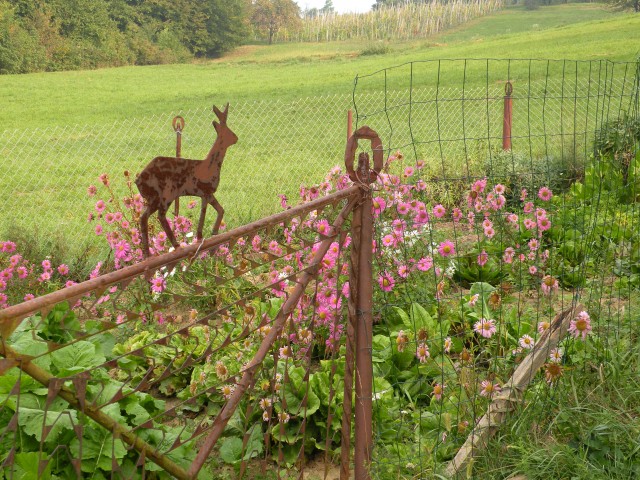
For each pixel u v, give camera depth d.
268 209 8.60
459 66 35.22
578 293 3.83
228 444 3.26
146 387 1.92
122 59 59.25
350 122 9.95
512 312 3.92
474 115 15.34
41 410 2.53
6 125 26.20
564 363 3.39
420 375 3.69
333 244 3.68
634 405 3.20
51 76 46.94
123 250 5.02
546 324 3.31
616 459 2.79
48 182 13.21
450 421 2.93
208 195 1.92
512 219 4.86
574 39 43.78
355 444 2.84
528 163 7.66
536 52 38.88
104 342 3.53
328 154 15.15
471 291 4.41
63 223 8.97
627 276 4.83
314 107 21.66
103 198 11.61
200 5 72.81
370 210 2.68
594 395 3.19
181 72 50.09
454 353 3.92
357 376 2.77
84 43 56.97
